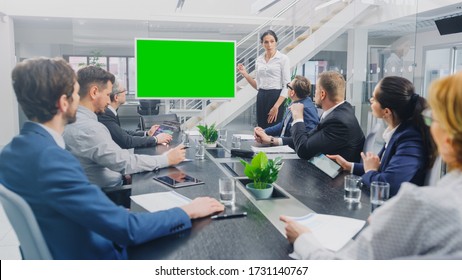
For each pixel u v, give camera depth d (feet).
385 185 4.57
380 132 7.77
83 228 3.34
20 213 2.96
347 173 6.42
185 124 14.35
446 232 2.28
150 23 26.66
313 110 9.46
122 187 5.85
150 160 6.46
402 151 5.27
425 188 2.45
